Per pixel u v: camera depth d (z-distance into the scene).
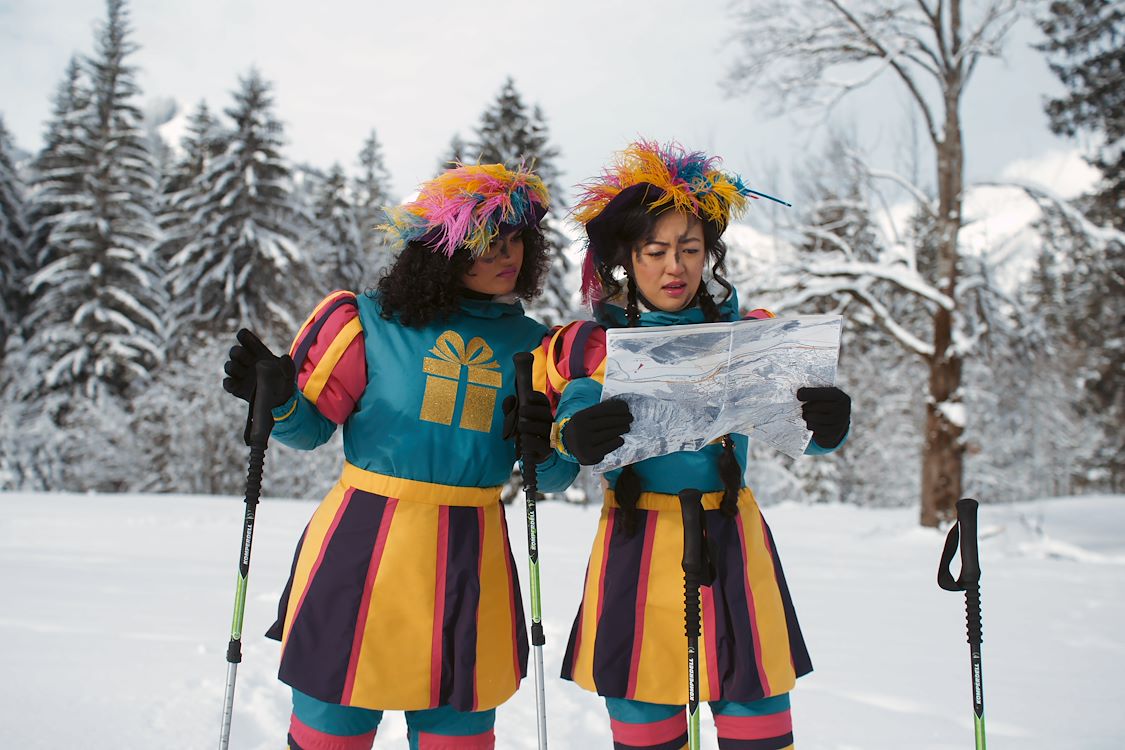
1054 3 15.69
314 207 36.97
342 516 2.22
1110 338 24.95
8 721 2.78
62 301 27.95
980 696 1.91
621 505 2.24
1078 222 13.23
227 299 26.84
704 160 2.33
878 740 3.10
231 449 23.62
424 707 2.11
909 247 14.23
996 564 9.91
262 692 3.24
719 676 2.11
